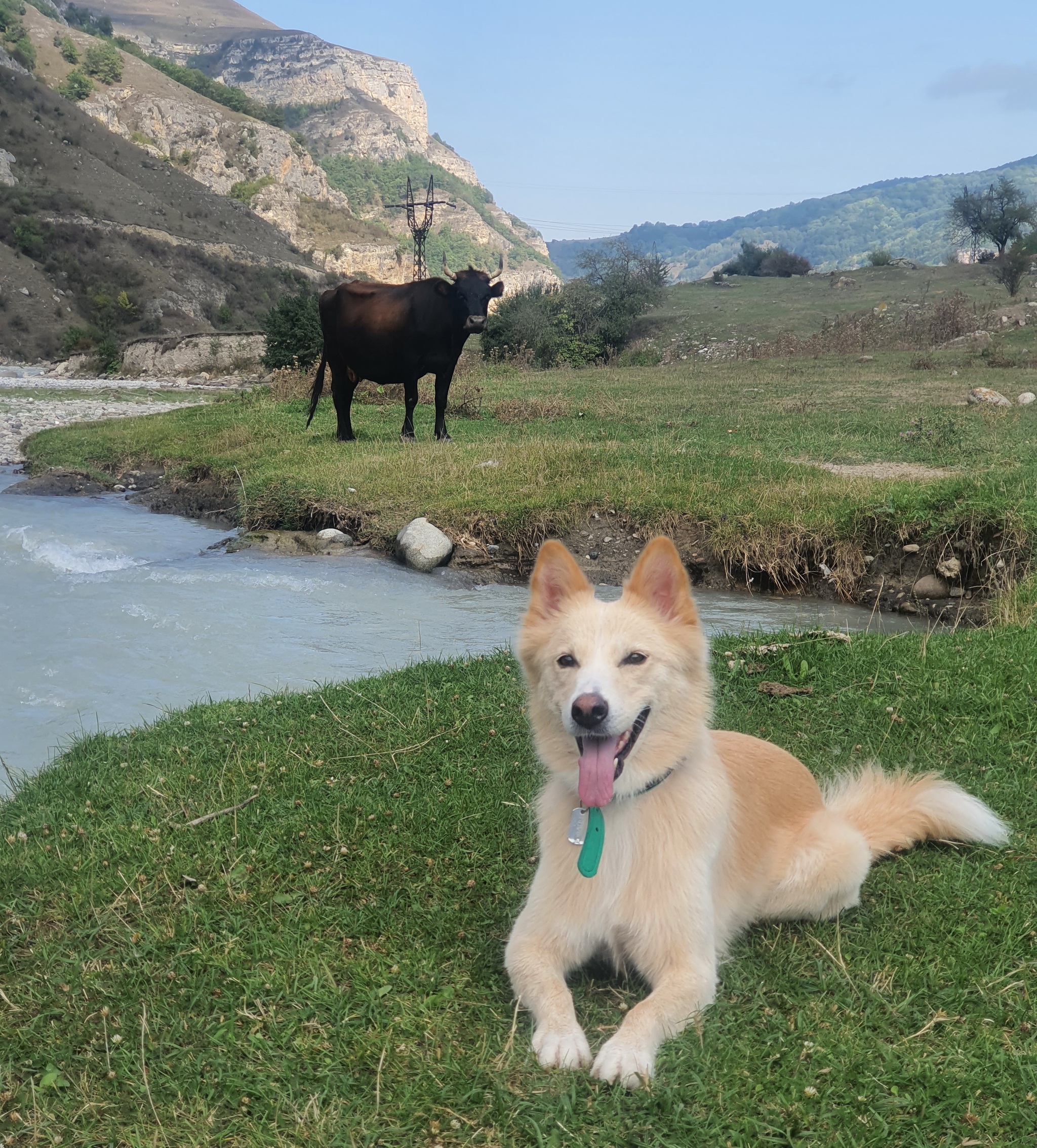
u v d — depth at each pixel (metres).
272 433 18.12
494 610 9.38
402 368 16.56
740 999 3.08
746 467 12.81
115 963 3.40
